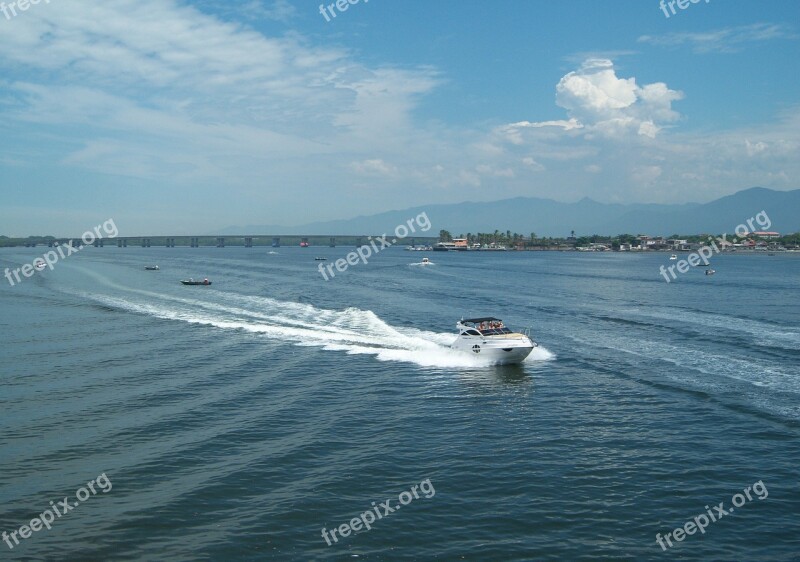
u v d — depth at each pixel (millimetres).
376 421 28688
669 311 65188
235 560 17078
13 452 24406
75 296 77875
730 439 25750
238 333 50969
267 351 43938
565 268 161000
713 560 17141
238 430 27172
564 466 23375
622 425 27812
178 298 76438
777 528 18750
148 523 18969
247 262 182000
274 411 29953
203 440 25875
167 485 21562
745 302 73750
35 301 72312
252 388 34062
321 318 59406
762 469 22812
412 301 75812
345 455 24484
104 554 17344
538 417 29219
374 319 58812
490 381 36000
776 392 31969
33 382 34719
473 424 28328
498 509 20031
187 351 43656
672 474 22531
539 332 52094
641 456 24234
